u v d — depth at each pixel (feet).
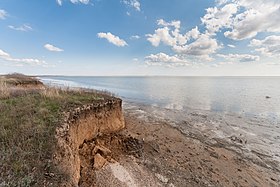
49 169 17.72
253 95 156.97
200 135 54.03
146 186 28.40
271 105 107.86
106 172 29.27
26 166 16.70
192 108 93.86
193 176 32.86
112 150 37.24
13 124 22.94
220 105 104.88
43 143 20.47
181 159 38.55
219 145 47.73
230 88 235.81
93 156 32.04
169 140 48.14
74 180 20.34
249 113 86.02
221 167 36.96
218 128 61.21
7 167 15.99
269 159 41.60
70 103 36.45
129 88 212.84
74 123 31.12
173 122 65.82
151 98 128.06
